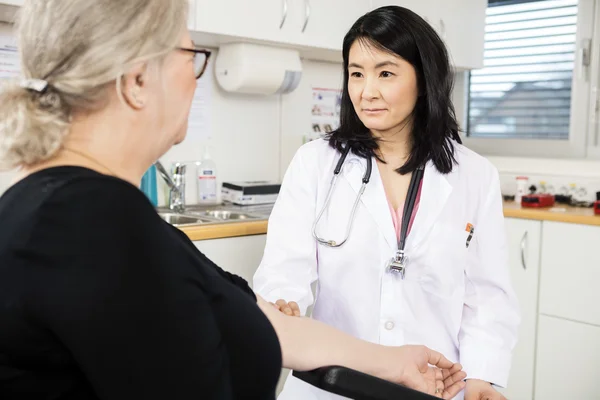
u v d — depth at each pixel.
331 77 3.34
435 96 1.47
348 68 1.51
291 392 1.54
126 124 0.72
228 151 2.98
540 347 2.85
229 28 2.42
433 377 1.08
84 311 0.60
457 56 3.30
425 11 3.09
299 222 1.54
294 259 1.51
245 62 2.67
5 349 0.62
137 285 0.62
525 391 2.90
